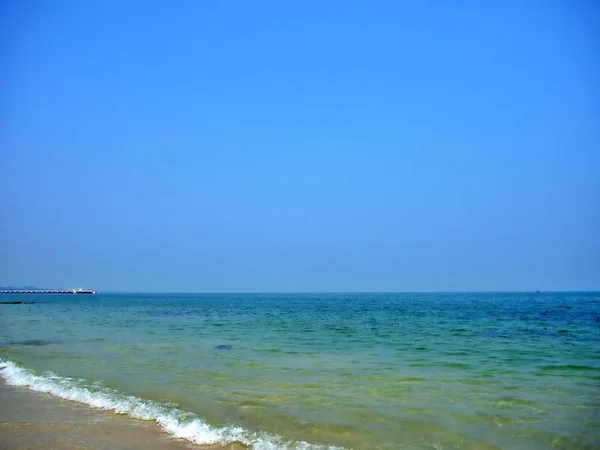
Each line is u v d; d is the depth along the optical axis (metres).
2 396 14.22
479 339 28.27
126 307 85.75
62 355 21.45
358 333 32.38
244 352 22.42
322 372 17.16
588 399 13.34
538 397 13.56
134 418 11.90
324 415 11.81
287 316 55.28
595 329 34.78
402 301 128.75
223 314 60.38
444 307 82.12
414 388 14.62
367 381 15.61
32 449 9.74
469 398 13.43
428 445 9.95
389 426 11.04
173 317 53.44
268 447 9.87
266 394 13.84
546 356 21.14
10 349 23.59
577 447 9.84
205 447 9.92
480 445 9.95
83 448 9.79
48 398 13.91
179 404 12.88
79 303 109.38
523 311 63.97
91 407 12.91
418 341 27.16
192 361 19.66
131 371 17.44
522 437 10.40
